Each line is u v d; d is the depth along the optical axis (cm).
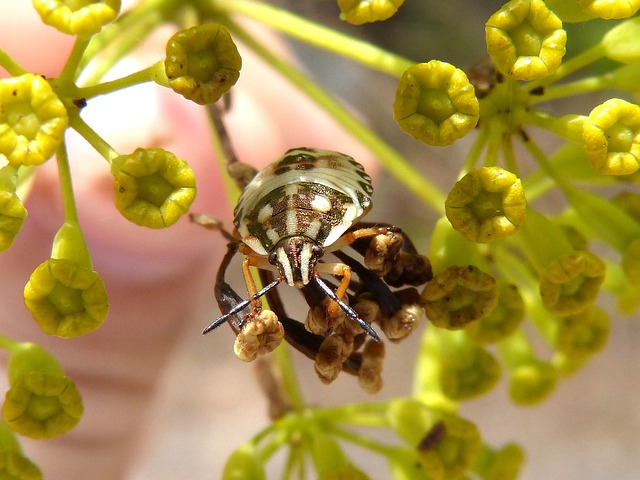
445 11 13
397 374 18
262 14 6
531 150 5
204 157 9
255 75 10
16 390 5
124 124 9
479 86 5
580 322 5
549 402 18
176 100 9
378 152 6
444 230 5
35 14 8
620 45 5
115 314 10
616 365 18
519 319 5
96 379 10
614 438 17
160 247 9
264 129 10
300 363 18
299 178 5
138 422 11
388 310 5
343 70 16
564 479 17
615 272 6
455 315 5
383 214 17
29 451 10
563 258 5
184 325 11
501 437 17
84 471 11
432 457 5
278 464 17
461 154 17
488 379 6
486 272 5
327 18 14
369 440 6
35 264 9
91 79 6
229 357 19
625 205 5
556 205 15
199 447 18
